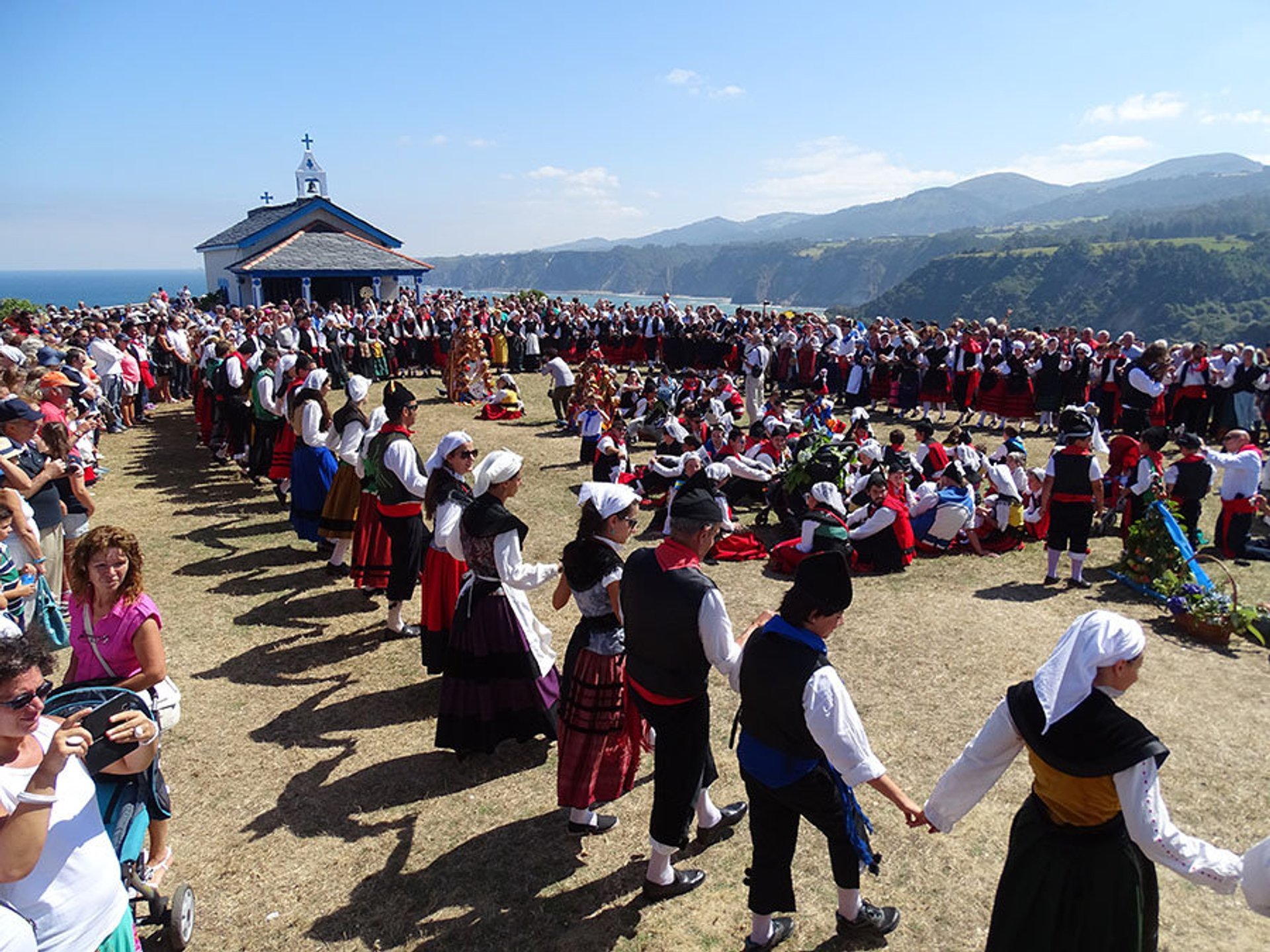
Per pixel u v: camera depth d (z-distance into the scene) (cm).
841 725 284
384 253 3102
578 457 1223
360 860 384
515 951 333
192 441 1264
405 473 571
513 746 482
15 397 581
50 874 241
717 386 1383
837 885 331
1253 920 351
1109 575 761
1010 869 265
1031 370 1383
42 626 534
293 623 636
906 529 779
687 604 329
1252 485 788
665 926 346
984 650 602
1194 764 459
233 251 3334
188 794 431
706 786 385
